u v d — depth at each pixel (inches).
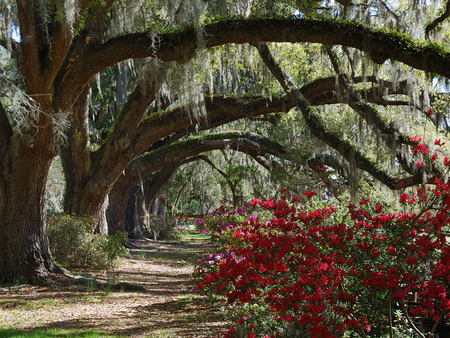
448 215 177.0
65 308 331.0
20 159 407.8
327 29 314.8
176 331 267.1
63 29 337.4
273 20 326.3
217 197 1619.1
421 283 174.6
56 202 847.7
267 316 211.8
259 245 188.2
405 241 177.3
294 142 644.1
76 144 584.4
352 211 196.4
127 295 387.9
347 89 435.5
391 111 462.6
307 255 180.2
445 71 293.1
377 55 307.4
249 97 573.6
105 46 379.2
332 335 154.3
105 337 249.4
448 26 419.2
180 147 770.2
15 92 355.6
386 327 205.3
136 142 588.7
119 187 823.7
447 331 211.2
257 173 991.0
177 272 578.9
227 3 394.6
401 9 437.1
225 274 193.8
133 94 566.9
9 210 418.6
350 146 425.1
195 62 422.3
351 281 190.7
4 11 478.6
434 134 415.2
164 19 411.8
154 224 1174.3
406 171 401.1
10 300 349.7
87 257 540.7
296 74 585.3
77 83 390.3
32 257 422.0
